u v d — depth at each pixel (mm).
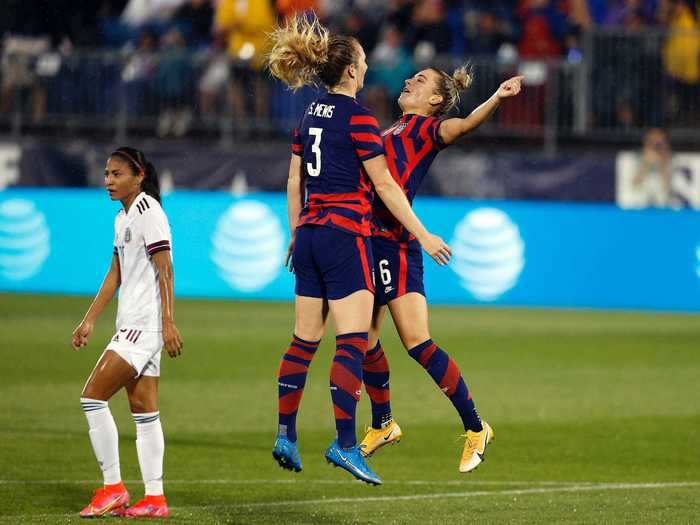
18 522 21359
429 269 65125
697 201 64500
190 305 61219
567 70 66625
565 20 69625
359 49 21562
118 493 21938
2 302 60719
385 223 22594
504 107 67062
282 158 66188
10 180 67188
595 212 64250
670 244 63906
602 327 55875
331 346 48938
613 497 24766
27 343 47250
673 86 66375
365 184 21328
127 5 74438
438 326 55125
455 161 66000
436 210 64875
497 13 69625
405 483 26297
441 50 69188
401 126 23078
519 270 64688
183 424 32812
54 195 65875
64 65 68938
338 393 20844
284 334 50906
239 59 68000
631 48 66312
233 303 62500
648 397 38125
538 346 49281
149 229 21703
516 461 28969
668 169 64500
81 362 43062
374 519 22359
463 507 23625
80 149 66750
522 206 64562
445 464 28594
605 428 33156
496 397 37875
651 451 30234
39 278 65938
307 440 31250
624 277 64188
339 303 21078
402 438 31703
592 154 66500
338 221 20984
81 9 73312
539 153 67375
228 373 41344
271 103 68125
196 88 68312
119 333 21844
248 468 27531
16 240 66125
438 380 22500
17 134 69625
